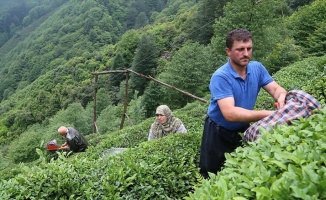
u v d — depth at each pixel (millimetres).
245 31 2889
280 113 2703
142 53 58000
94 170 4434
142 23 116875
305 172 1360
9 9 174500
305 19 30375
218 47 28375
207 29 56125
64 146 8320
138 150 5098
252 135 2777
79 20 112750
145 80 56656
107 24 109562
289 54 25375
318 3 30609
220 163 3309
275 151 1756
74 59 82438
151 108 38344
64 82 73188
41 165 4332
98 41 101250
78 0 126438
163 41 69438
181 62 36312
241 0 26922
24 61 104812
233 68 3021
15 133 62594
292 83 10703
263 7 26547
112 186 3930
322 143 1631
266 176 1502
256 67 3152
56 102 67062
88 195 3859
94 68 75938
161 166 4434
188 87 35906
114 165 4387
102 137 12359
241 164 1896
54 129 33531
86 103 62125
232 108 2869
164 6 129375
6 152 39500
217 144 3246
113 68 66000
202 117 10203
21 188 3822
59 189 3902
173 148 4953
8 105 78562
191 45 39250
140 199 3947
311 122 1985
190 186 4184
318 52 26438
